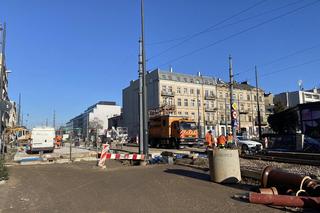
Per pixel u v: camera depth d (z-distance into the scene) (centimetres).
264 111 9756
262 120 9538
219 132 8388
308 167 1454
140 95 2186
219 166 1152
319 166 1482
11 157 2923
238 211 755
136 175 1392
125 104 9794
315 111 2356
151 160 2033
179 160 1934
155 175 1370
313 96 9856
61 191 1056
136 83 9081
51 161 2203
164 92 8000
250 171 1189
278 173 927
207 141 2686
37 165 1984
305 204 773
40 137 3822
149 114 4859
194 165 1686
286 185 886
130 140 5909
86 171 1609
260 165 1614
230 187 1072
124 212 767
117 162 2295
